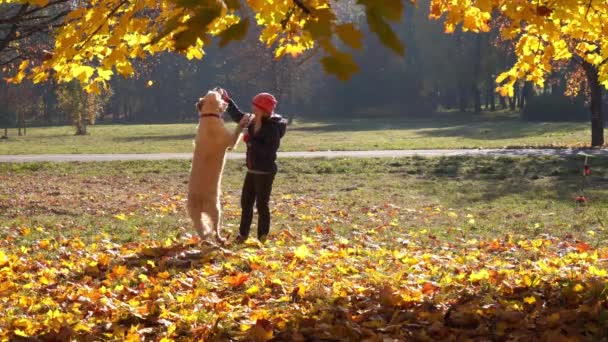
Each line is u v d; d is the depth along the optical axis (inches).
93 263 302.7
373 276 272.8
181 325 213.0
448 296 241.1
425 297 239.3
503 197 671.8
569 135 1764.3
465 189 745.0
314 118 3585.1
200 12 99.7
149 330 210.7
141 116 4148.6
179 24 104.3
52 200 611.2
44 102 3538.4
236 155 1118.4
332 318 214.4
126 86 3875.5
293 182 829.8
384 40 93.7
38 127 3253.0
